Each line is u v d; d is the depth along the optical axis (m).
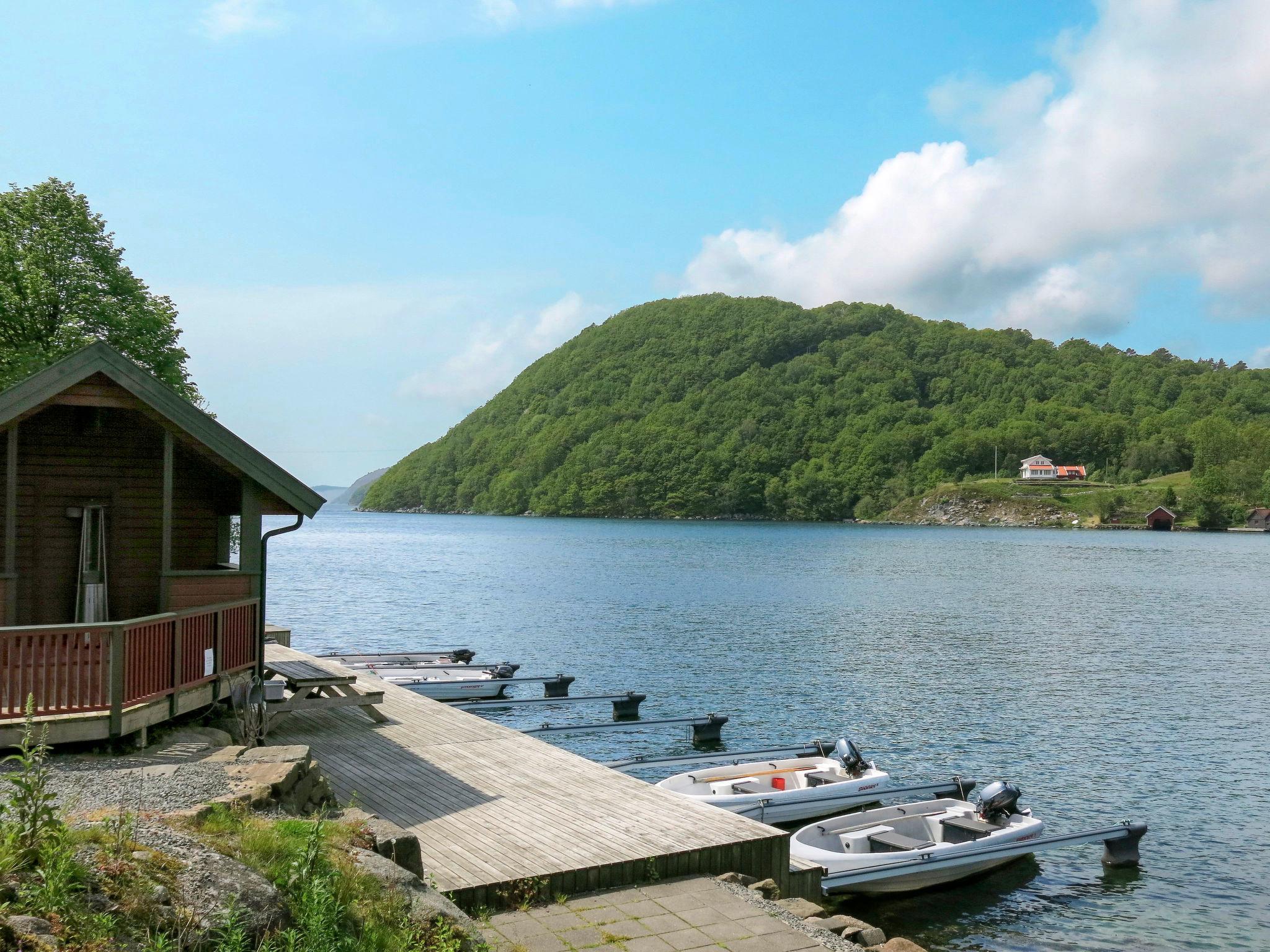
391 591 61.94
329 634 42.03
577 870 8.53
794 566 86.44
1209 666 35.28
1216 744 23.55
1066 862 15.56
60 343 24.91
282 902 5.60
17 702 9.41
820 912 9.02
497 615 49.16
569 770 12.11
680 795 11.05
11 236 25.42
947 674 33.16
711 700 28.50
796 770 17.97
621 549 116.00
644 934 7.68
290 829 6.93
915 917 13.34
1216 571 85.06
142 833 5.82
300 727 14.48
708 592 62.66
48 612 13.07
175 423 11.76
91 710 9.68
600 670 33.66
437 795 10.95
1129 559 101.44
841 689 30.36
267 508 12.95
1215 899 14.09
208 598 12.41
